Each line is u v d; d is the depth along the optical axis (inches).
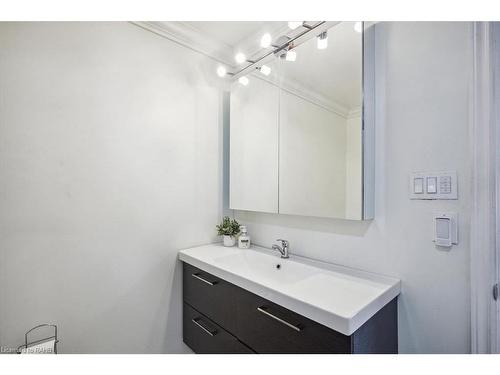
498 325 37.7
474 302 38.6
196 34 69.5
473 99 38.7
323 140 54.2
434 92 43.1
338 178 51.4
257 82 70.3
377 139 49.8
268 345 44.4
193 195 72.5
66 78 51.8
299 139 59.4
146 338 62.9
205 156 75.3
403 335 46.2
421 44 44.6
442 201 42.2
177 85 69.0
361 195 47.9
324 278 50.0
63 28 51.6
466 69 39.9
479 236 38.1
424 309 44.1
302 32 59.5
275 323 43.3
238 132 75.4
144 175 62.7
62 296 51.3
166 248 66.7
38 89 48.7
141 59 62.3
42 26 49.3
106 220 56.8
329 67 53.2
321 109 54.7
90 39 54.8
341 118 51.0
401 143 46.8
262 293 44.9
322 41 53.9
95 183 55.3
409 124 45.8
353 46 49.2
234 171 76.5
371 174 50.0
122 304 59.2
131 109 60.6
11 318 46.0
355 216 48.6
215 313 57.2
